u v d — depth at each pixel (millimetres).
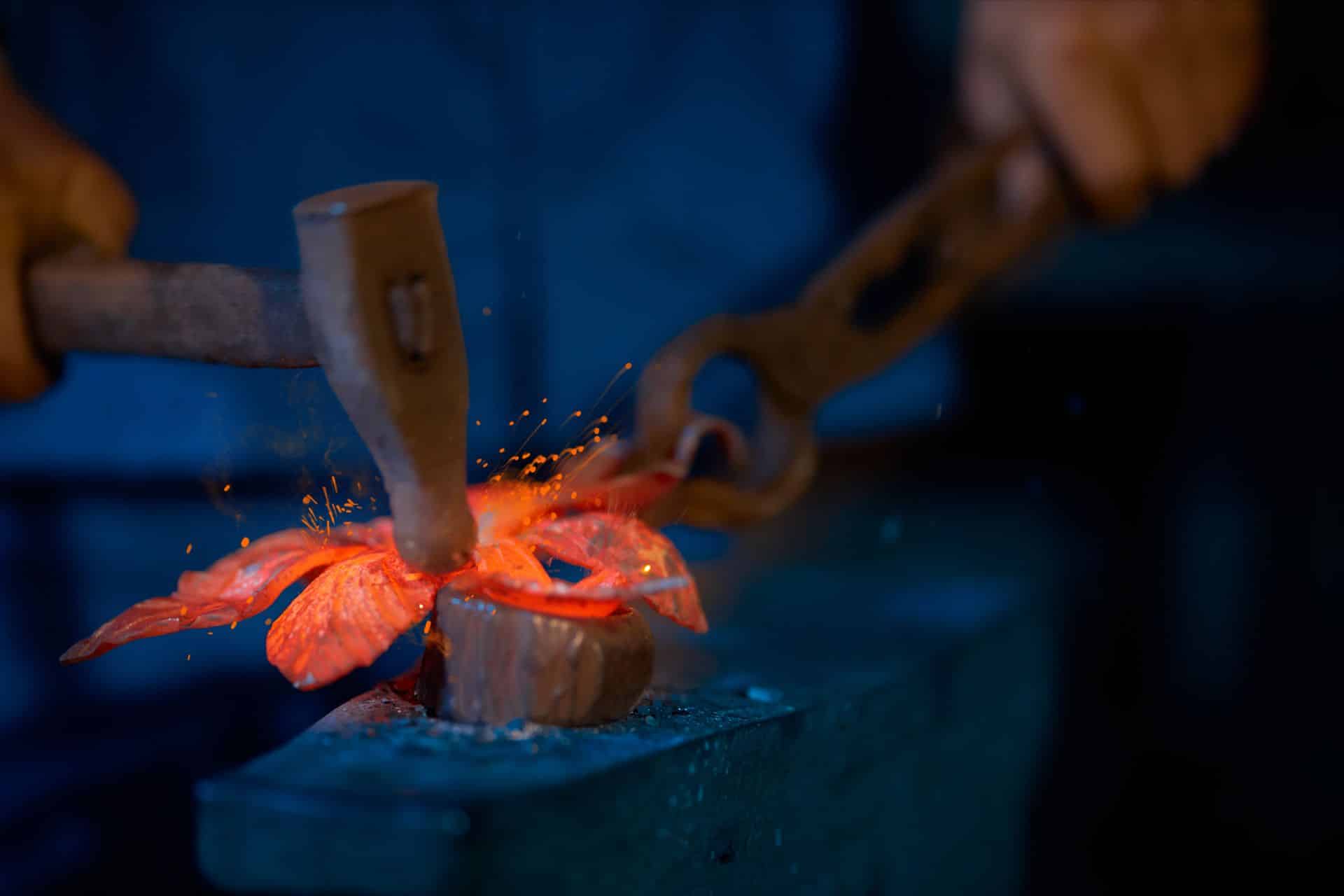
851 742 1283
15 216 1257
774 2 2289
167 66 2090
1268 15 2123
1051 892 1806
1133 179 1739
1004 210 1714
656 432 1379
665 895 1151
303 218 1104
